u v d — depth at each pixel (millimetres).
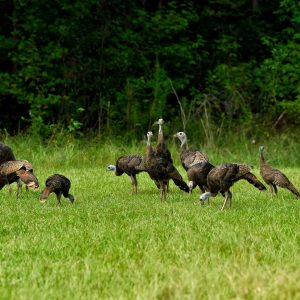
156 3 120125
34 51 100625
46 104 95688
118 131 92750
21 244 30641
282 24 116875
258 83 103125
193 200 48469
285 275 24547
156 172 46500
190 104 101625
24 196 51094
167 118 103625
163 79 100625
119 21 104750
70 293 22797
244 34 114188
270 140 87250
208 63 112625
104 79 100250
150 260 27203
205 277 24484
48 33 100312
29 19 100500
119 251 29047
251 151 83562
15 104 105250
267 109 99562
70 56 100250
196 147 87125
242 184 59375
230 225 35156
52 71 100062
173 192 54281
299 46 103812
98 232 33594
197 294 22391
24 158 77250
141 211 41594
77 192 53188
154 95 98500
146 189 56000
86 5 101062
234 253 28500
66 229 34969
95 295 22531
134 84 101438
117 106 99000
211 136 85438
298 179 63000
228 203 46250
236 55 106062
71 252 29219
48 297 22328
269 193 52781
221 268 25766
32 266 26672
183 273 24875
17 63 103375
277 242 31062
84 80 99250
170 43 114062
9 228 35312
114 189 55500
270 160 81250
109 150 80250
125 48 104062
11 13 104688
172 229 34594
